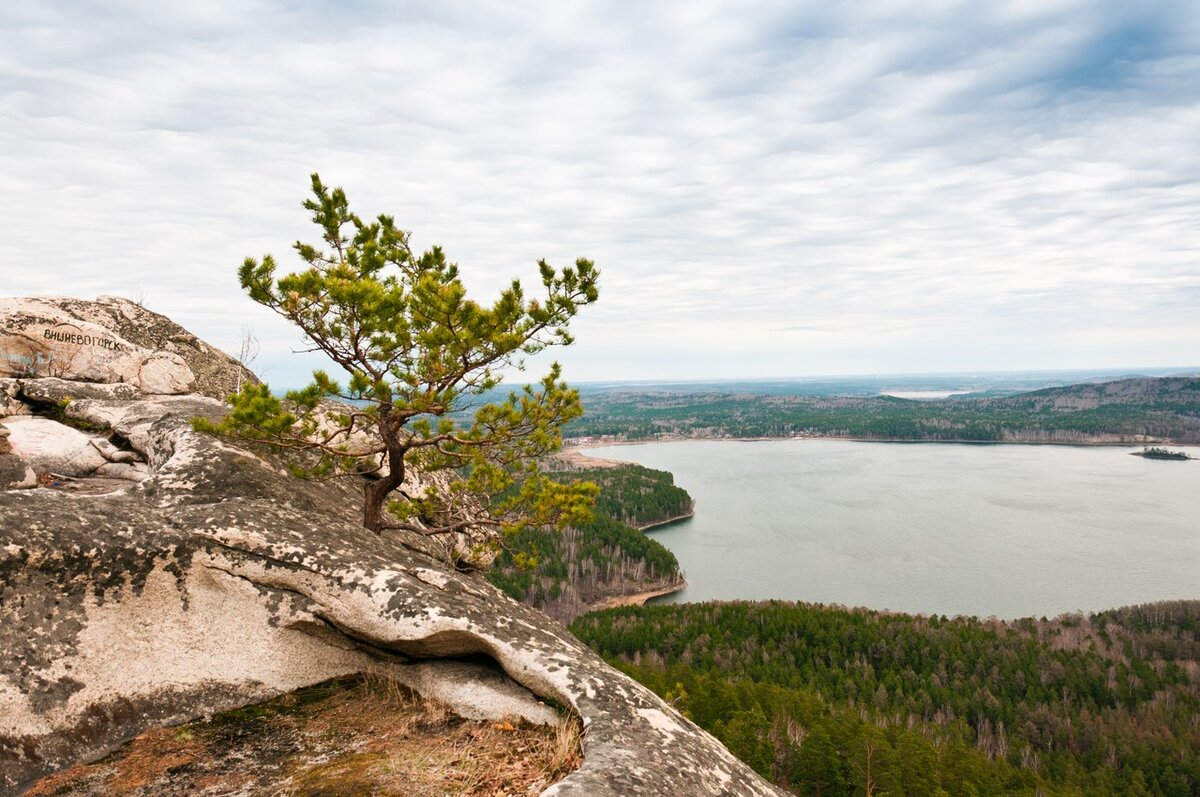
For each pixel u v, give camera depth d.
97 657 5.93
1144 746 63.88
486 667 7.09
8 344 14.27
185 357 18.42
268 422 8.38
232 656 6.70
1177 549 141.00
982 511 175.50
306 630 7.06
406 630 6.69
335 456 9.55
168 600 6.48
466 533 12.64
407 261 10.80
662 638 85.38
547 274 9.22
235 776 5.45
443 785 5.32
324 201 9.90
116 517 6.48
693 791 5.03
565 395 10.10
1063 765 60.75
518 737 6.07
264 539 7.00
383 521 10.11
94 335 15.28
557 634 7.68
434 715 6.55
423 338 8.20
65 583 5.89
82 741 5.58
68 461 10.77
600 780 4.70
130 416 12.08
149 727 5.98
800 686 73.19
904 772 45.12
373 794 5.15
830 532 155.00
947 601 113.88
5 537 5.63
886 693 73.88
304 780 5.37
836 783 43.94
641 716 5.91
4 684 5.36
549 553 123.69
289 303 8.00
